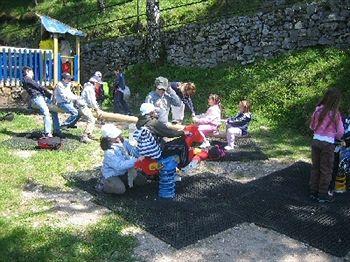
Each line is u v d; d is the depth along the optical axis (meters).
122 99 11.04
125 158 5.78
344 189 6.06
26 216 5.14
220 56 12.38
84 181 6.27
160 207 5.43
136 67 13.81
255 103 10.34
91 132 8.34
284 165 7.12
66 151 7.64
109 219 5.10
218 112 8.32
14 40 19.14
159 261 4.31
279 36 11.45
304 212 5.38
